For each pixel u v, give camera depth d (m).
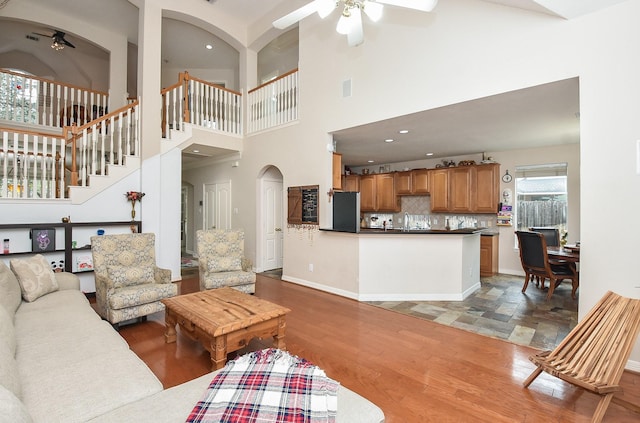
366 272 4.47
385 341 3.05
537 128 4.56
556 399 2.14
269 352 1.81
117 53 6.77
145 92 5.12
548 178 5.86
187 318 2.58
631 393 2.20
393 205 7.51
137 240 3.78
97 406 1.38
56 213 4.42
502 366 2.58
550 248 4.93
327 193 4.95
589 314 2.28
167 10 5.41
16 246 4.17
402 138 5.25
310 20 5.15
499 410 2.02
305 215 5.28
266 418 1.27
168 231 5.43
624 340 2.00
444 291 4.45
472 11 3.35
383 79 4.14
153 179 5.18
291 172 5.52
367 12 2.54
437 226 7.15
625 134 2.50
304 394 1.43
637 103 2.46
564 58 2.79
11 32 6.75
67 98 6.41
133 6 5.88
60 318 2.36
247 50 6.49
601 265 2.60
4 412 0.95
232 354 2.82
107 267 3.47
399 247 4.47
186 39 6.86
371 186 7.89
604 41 2.60
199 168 8.15
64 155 4.53
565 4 2.65
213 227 7.65
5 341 1.62
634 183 2.46
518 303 4.29
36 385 1.48
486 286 5.24
